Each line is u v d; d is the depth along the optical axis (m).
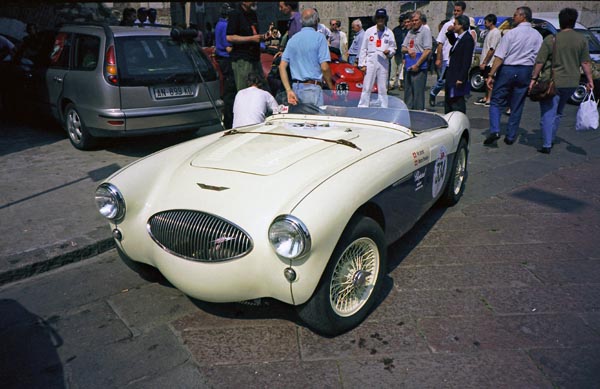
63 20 13.57
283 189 2.55
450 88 6.98
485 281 3.30
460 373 2.39
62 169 5.54
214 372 2.45
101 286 3.34
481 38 11.66
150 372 2.47
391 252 3.78
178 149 3.40
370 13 16.72
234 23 6.34
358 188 2.59
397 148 3.21
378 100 3.74
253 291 2.52
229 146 3.23
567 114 9.17
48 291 3.27
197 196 2.64
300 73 5.38
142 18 9.86
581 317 2.85
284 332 2.78
